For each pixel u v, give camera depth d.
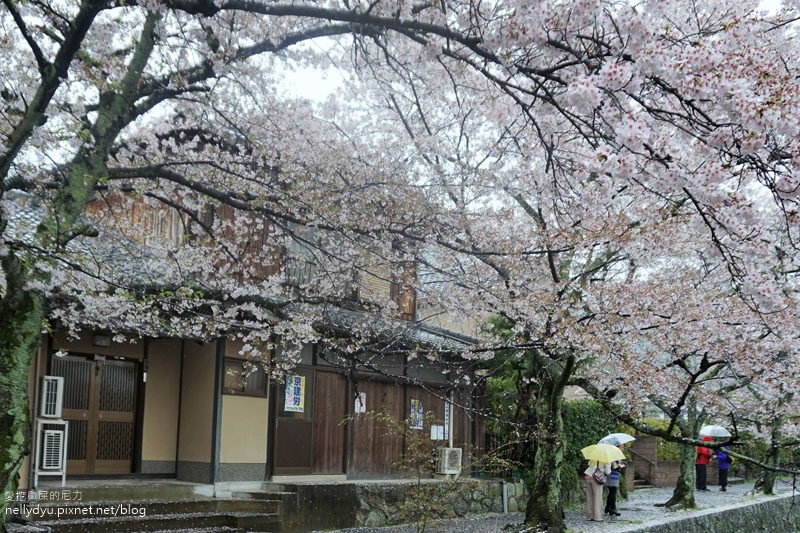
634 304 11.30
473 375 17.88
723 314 11.82
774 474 20.44
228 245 11.95
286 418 14.84
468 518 16.11
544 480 13.02
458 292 11.89
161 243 11.59
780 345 12.22
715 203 5.57
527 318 11.27
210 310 11.45
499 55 5.98
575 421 19.52
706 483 25.67
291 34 7.75
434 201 11.00
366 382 16.83
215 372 13.63
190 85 8.09
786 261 11.42
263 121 10.98
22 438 5.88
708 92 5.17
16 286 6.03
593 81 4.98
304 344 15.36
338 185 11.02
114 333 12.74
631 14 5.30
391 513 14.95
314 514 13.49
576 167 8.26
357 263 11.40
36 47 6.22
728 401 13.79
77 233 6.62
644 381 12.02
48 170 8.20
